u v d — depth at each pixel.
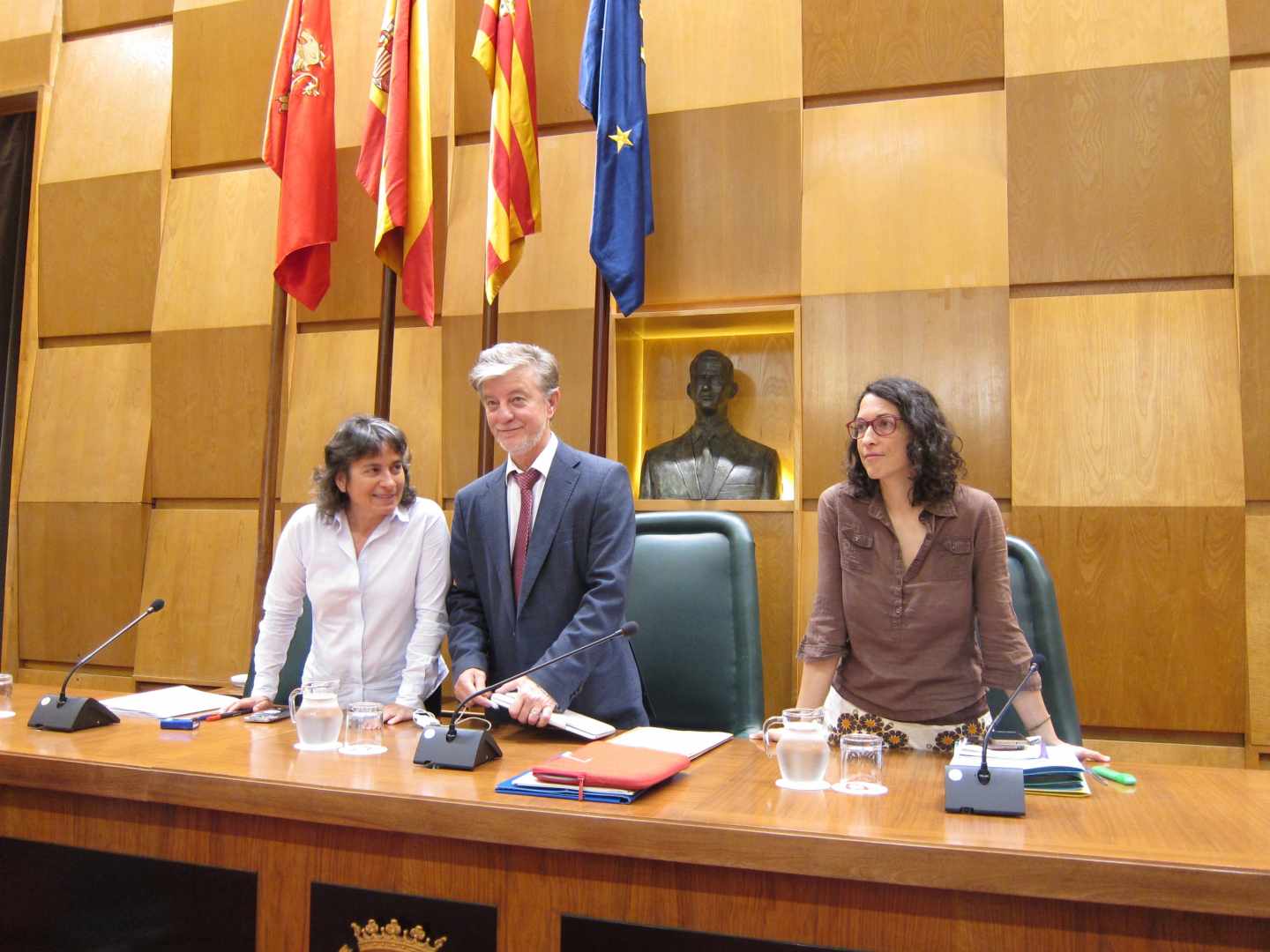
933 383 3.37
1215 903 1.27
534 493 2.41
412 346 3.94
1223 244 3.18
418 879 1.64
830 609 2.17
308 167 3.74
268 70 4.26
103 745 2.06
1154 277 3.22
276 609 2.61
